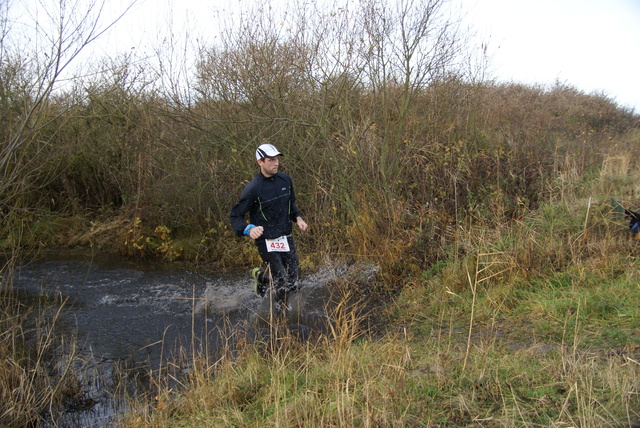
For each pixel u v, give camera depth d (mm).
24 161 8477
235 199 8320
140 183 9078
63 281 6984
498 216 6531
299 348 4215
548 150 9406
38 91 6289
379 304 5672
